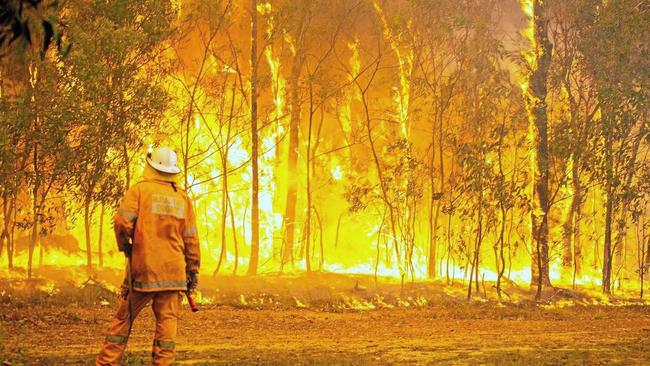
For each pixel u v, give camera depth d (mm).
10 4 5504
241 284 23672
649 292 29516
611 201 27062
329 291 23984
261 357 10602
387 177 26797
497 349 12172
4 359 9188
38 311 16922
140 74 21719
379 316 20547
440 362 10312
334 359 10406
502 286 27031
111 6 19469
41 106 18172
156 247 7719
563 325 18672
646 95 25578
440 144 26734
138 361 9062
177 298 7875
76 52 17891
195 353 10945
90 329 14383
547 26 27781
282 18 25344
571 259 30281
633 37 26234
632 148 26125
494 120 26672
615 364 10172
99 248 23016
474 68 26797
